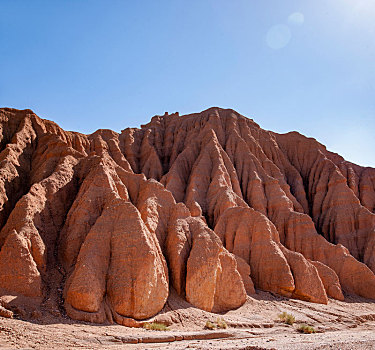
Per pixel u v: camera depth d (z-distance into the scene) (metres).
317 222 64.12
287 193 62.31
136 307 25.36
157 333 23.09
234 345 20.66
